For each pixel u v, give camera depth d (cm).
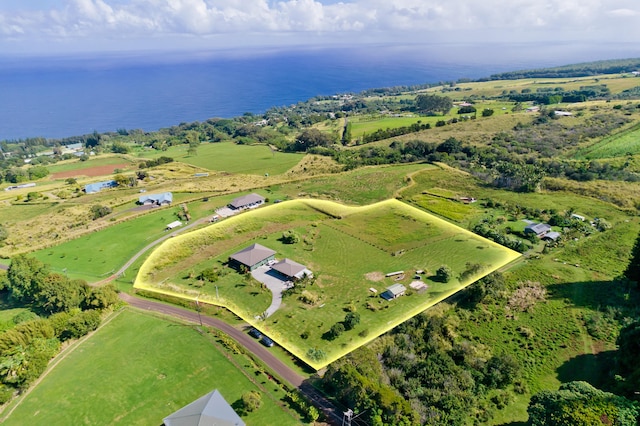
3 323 6925
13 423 5338
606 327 6981
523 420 5456
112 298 7669
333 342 6612
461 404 5450
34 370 5941
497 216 11125
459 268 8694
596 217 10712
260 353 6456
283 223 11269
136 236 10662
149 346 6681
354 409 5244
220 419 4931
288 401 5534
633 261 7775
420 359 6297
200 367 6172
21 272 7981
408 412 5034
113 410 5462
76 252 9925
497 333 7019
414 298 7675
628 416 4647
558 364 6391
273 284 8356
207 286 8344
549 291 7906
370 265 8969
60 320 6912
